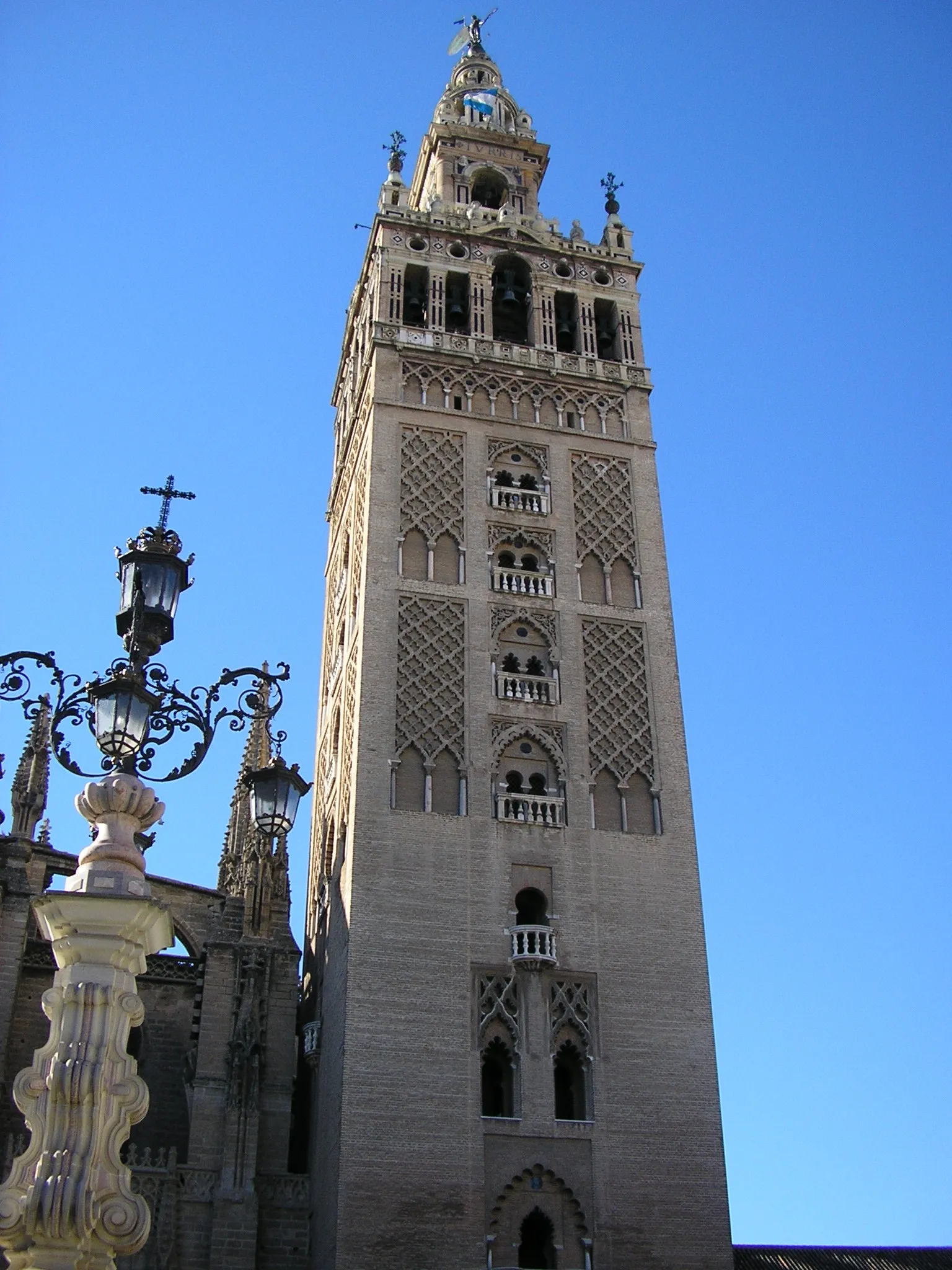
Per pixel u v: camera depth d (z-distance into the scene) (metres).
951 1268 53.19
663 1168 43.44
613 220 68.44
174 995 52.72
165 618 23.92
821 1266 52.62
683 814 50.53
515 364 60.88
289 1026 49.47
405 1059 43.16
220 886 55.22
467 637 52.62
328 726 60.62
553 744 50.97
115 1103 18.89
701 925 48.19
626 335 63.97
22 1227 17.72
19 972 48.31
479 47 79.31
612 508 58.19
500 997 45.16
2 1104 46.62
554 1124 43.38
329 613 66.50
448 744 49.94
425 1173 41.50
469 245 64.69
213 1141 46.41
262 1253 44.75
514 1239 41.56
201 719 23.58
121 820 21.11
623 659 53.94
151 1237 44.19
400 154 67.94
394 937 45.28
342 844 50.41
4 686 22.36
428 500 55.91
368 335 62.06
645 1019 45.91
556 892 47.69
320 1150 45.66
